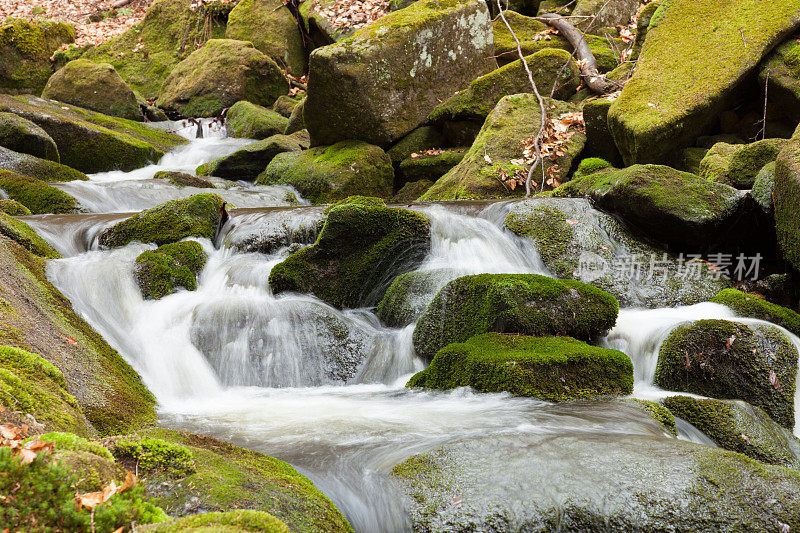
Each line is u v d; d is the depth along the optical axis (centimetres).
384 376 511
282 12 1616
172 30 1700
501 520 259
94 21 2031
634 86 859
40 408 266
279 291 577
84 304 506
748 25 820
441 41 1070
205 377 489
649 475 275
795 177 514
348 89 998
